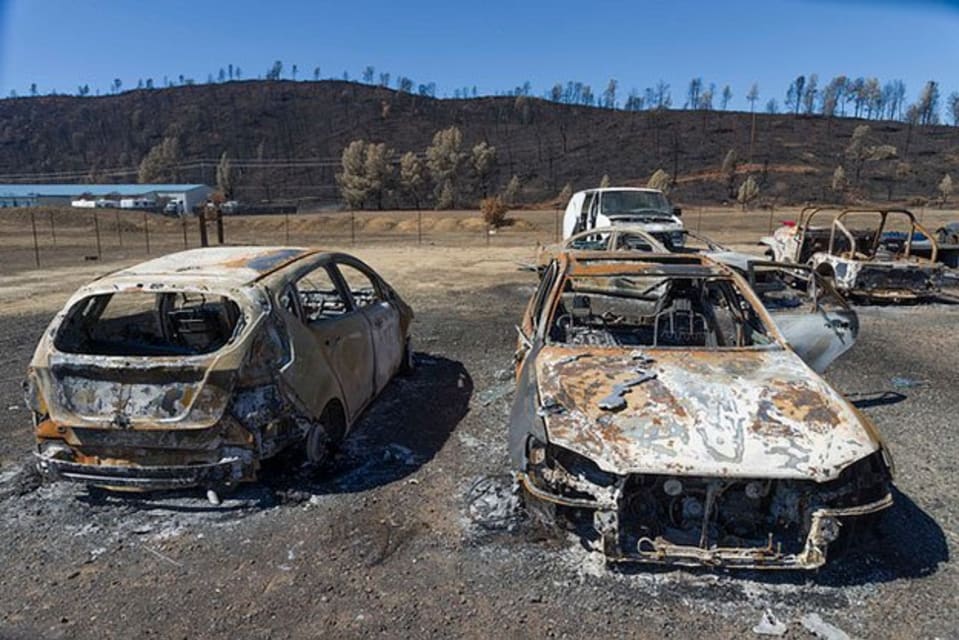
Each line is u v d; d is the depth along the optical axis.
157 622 2.86
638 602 2.96
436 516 3.76
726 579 3.12
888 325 9.35
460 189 83.19
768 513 3.08
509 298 11.70
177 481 3.59
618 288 5.32
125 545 3.49
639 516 3.12
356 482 4.19
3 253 22.00
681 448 2.99
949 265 13.79
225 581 3.16
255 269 4.24
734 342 4.73
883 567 3.22
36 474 4.36
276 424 3.83
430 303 11.16
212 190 78.50
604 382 3.55
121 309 4.36
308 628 2.82
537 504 3.23
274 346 3.83
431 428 5.16
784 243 13.57
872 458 3.12
